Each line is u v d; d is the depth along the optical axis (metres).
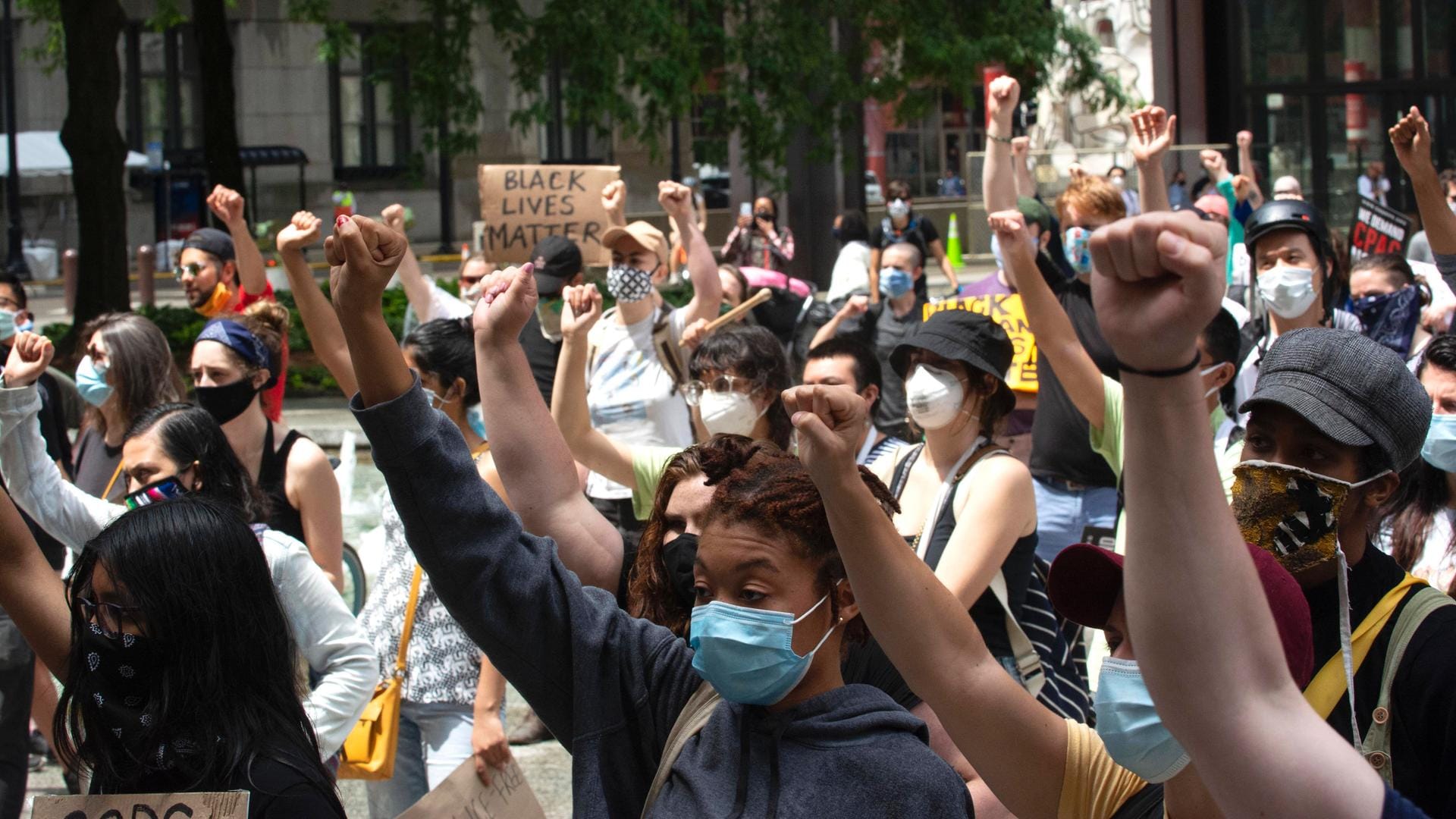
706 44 18.33
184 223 38.31
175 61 39.94
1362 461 2.53
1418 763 2.44
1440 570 3.74
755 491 2.35
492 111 39.66
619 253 6.19
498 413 3.02
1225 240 1.55
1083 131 23.36
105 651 2.61
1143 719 1.98
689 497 2.91
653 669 2.59
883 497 2.55
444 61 17.80
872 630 2.32
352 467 5.42
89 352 5.15
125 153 18.52
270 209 39.88
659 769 2.43
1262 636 1.59
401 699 4.37
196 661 2.59
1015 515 3.77
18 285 7.02
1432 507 3.79
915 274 8.44
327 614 3.70
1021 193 7.73
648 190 40.97
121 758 2.61
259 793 2.55
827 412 2.22
